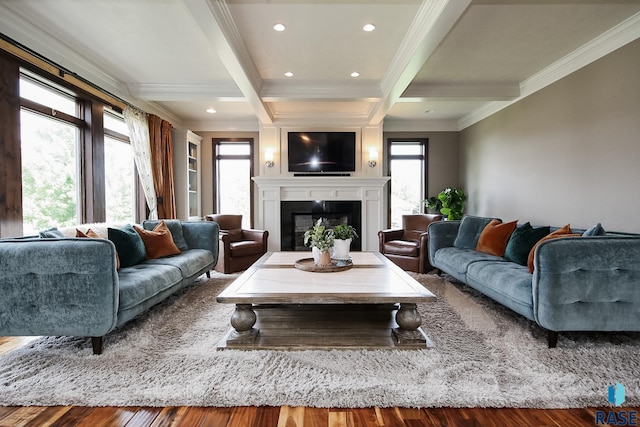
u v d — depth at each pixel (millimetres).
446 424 1371
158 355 1904
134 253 2865
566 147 3445
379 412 1448
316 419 1406
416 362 1811
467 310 2699
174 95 4148
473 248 3703
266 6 2461
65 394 1521
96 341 1924
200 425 1369
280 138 5754
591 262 1939
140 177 4316
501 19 2678
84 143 3492
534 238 2861
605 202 2969
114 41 2990
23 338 2195
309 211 5715
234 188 6148
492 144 4953
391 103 4328
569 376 1668
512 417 1412
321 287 2076
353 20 2656
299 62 3473
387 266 2715
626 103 2760
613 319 1949
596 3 2457
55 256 1873
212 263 3844
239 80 3449
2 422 1383
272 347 1976
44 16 2568
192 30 2803
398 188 6273
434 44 2715
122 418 1409
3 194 2430
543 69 3705
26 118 2836
